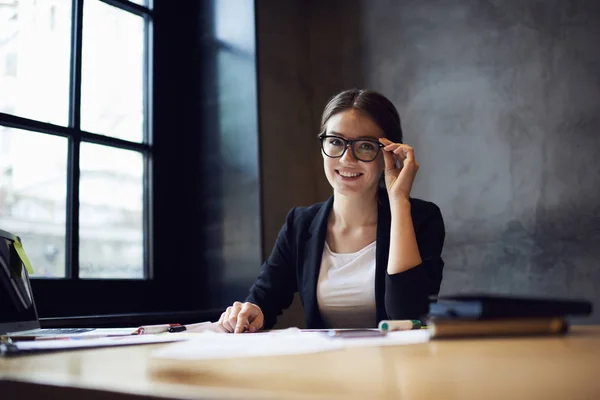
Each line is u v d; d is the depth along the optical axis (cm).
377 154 144
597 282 179
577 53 189
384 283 139
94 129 192
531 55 198
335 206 154
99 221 190
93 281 182
